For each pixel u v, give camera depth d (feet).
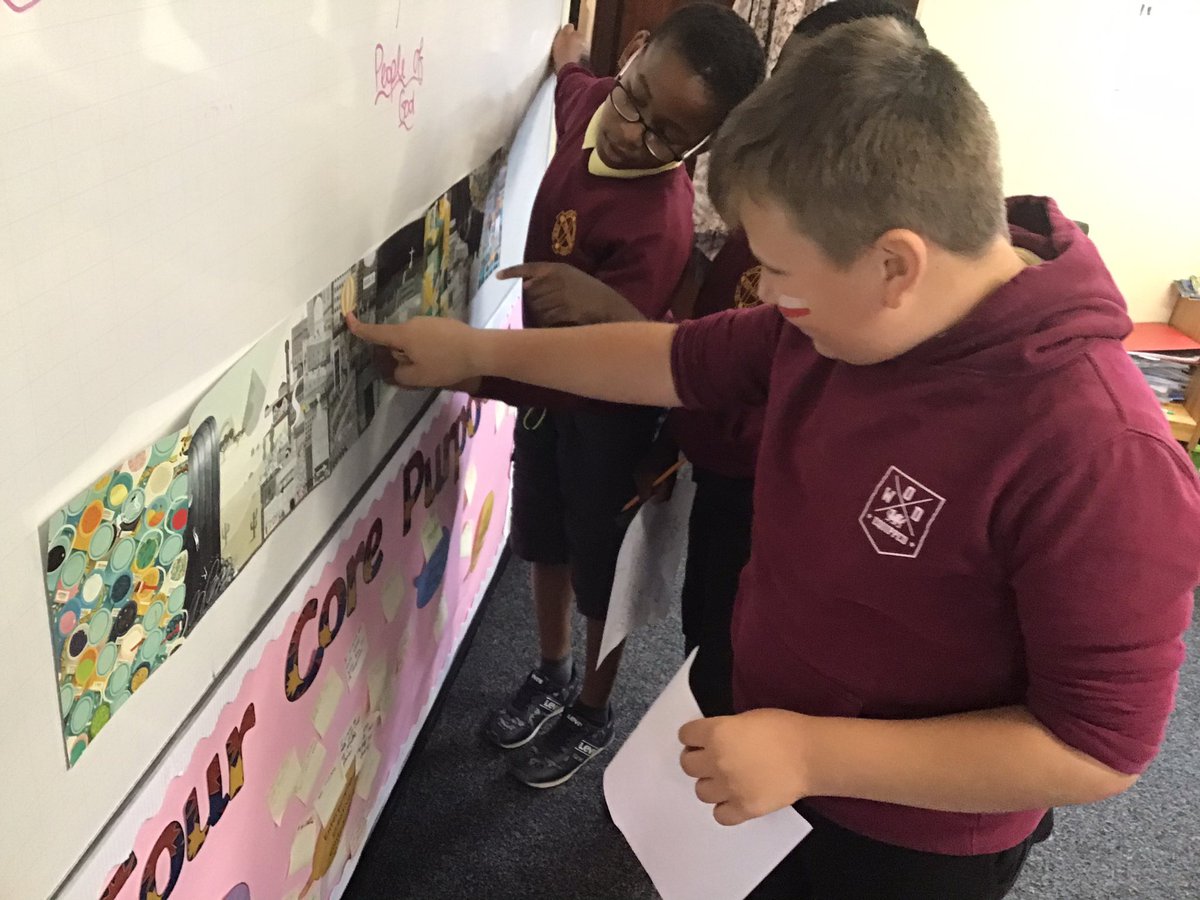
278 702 2.89
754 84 3.39
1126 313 2.23
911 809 2.70
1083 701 2.17
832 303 2.21
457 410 4.42
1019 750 2.29
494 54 3.64
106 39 1.48
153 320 1.78
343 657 3.43
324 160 2.34
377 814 4.56
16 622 1.61
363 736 3.92
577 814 5.01
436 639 4.92
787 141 2.06
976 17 8.36
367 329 2.87
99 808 2.02
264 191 2.08
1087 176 8.79
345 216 2.55
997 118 8.73
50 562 1.66
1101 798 2.31
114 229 1.61
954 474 2.24
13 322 1.43
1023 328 2.11
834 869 2.97
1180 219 8.80
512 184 4.40
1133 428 2.05
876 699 2.65
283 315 2.33
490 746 5.31
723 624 3.84
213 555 2.24
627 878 4.73
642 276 3.63
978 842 2.74
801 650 2.75
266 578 2.60
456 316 3.90
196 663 2.31
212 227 1.90
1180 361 8.57
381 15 2.50
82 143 1.48
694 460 3.91
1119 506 2.03
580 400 3.93
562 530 4.92
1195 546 2.06
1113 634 2.08
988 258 2.19
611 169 3.61
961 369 2.19
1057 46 8.32
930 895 2.84
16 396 1.47
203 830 2.55
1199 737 6.08
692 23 3.29
